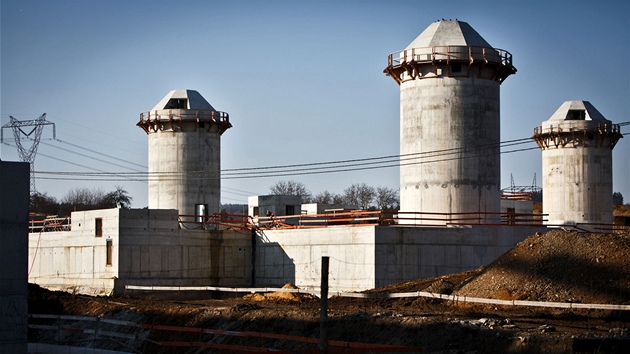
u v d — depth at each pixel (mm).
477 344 30984
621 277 39719
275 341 36281
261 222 69625
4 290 31219
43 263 67188
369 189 177875
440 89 61844
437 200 61344
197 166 80750
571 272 41094
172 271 61500
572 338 29266
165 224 61500
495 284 42594
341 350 28750
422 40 63375
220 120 81688
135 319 44438
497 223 62125
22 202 31672
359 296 44469
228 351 36469
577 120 90375
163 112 80250
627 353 27047
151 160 81688
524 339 30047
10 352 31062
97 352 37156
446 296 41656
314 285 58969
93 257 61844
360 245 55812
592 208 90375
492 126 62688
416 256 55625
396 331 33469
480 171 61688
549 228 62656
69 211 160625
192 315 42250
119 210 59656
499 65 62156
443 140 61531
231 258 64062
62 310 49250
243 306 41906
